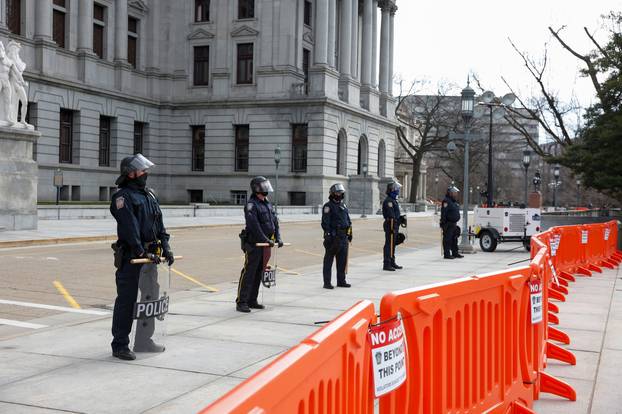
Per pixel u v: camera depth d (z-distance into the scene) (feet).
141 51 194.59
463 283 15.51
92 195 173.37
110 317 31.50
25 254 60.90
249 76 196.34
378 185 220.23
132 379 20.90
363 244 86.07
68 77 166.30
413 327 13.32
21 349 24.66
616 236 76.38
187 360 23.30
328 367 9.56
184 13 200.75
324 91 189.98
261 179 33.55
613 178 81.66
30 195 83.56
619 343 28.81
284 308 34.42
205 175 198.90
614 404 20.68
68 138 169.78
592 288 47.62
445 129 278.46
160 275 24.03
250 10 196.03
